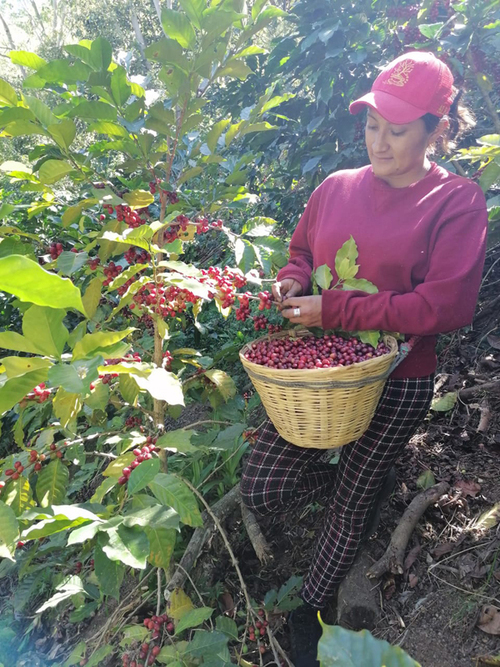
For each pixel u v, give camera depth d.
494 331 2.94
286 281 1.83
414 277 1.62
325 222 1.77
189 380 2.08
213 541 2.22
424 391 1.67
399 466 2.38
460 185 1.57
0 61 18.09
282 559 2.21
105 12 14.78
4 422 3.31
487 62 2.96
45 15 19.25
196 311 2.06
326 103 3.07
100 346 1.25
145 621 1.68
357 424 1.56
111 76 1.70
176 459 2.49
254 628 1.76
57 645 2.11
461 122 2.16
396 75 1.52
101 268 1.89
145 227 1.51
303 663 1.80
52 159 1.79
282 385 1.48
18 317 3.41
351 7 3.21
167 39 1.56
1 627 2.29
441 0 2.99
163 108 1.70
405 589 1.87
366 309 1.54
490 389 2.58
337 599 1.93
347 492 1.76
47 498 1.56
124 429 1.94
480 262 1.52
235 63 1.77
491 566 1.80
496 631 1.62
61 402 1.47
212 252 4.48
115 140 1.89
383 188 1.62
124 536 1.13
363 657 0.62
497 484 2.15
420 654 1.66
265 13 1.73
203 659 1.61
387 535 2.09
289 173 3.82
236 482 2.41
